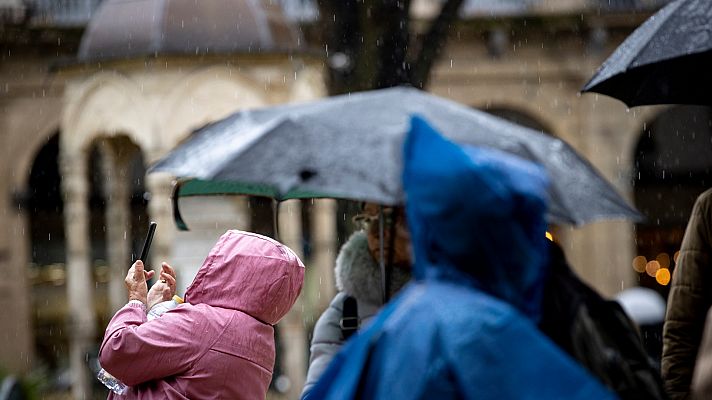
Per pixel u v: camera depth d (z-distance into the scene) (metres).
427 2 43.78
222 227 26.02
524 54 48.41
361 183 7.34
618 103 48.56
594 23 47.34
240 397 9.24
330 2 26.70
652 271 53.44
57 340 47.06
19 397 24.58
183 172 8.10
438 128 7.81
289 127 7.88
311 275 32.91
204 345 9.16
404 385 5.04
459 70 48.25
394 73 26.36
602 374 6.75
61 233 49.75
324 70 27.42
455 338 4.97
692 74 10.73
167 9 26.22
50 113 46.41
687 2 9.78
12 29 45.16
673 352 9.70
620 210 7.64
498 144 7.72
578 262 48.81
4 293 46.44
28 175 46.88
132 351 9.06
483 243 5.21
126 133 26.92
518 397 4.85
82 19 45.84
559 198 7.31
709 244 9.69
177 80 25.98
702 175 52.97
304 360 27.09
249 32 26.33
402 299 5.34
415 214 5.38
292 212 26.64
